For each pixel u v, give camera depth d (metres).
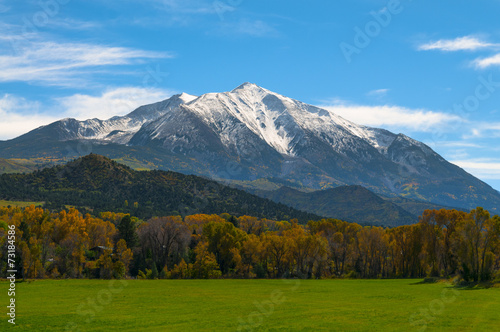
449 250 143.25
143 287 118.25
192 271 152.62
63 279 133.12
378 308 81.88
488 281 114.00
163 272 151.00
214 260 154.38
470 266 117.75
